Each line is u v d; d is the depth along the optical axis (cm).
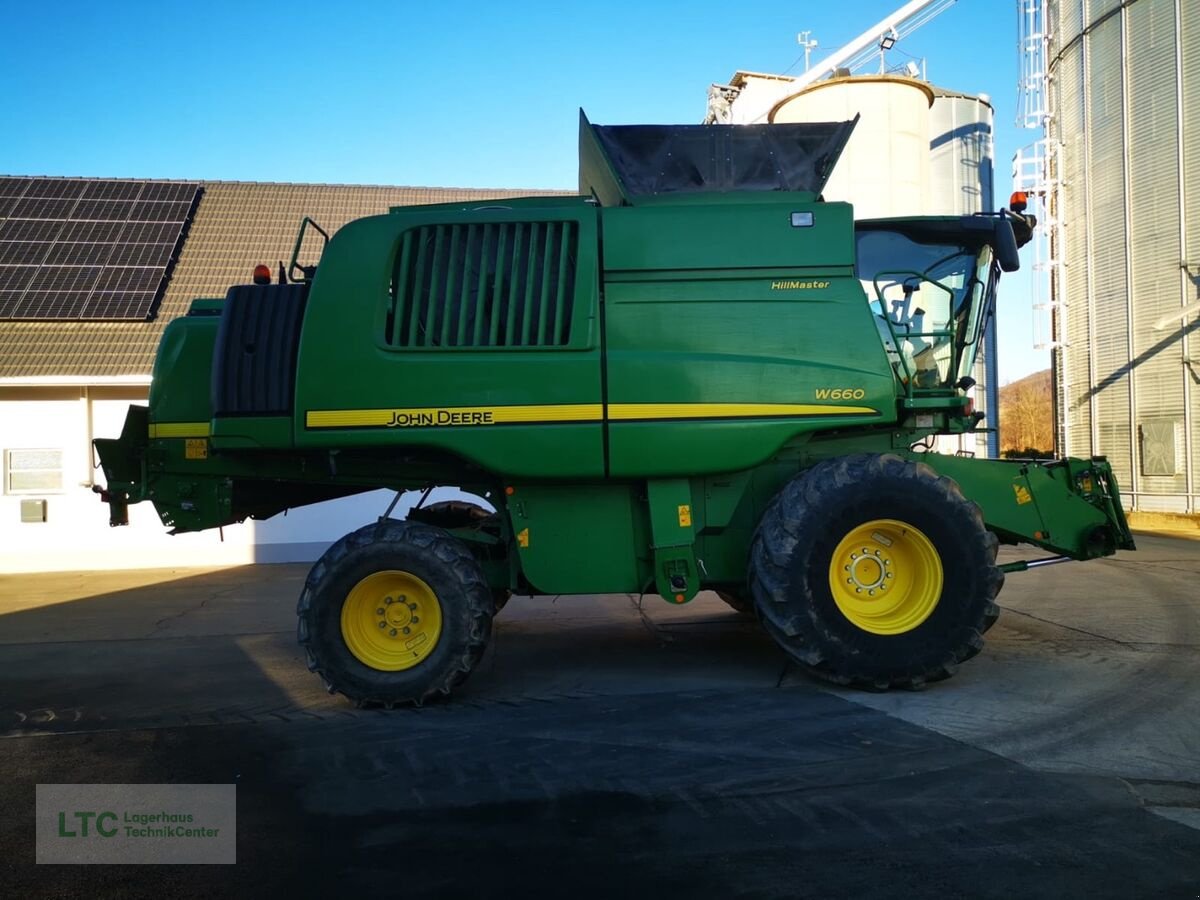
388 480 616
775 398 552
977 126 2023
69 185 1733
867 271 625
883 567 559
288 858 345
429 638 553
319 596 545
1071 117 2167
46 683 647
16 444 1371
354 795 407
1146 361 1958
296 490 698
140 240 1609
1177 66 1861
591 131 601
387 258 559
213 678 651
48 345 1388
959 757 435
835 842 346
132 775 440
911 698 538
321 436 551
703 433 549
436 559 545
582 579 579
